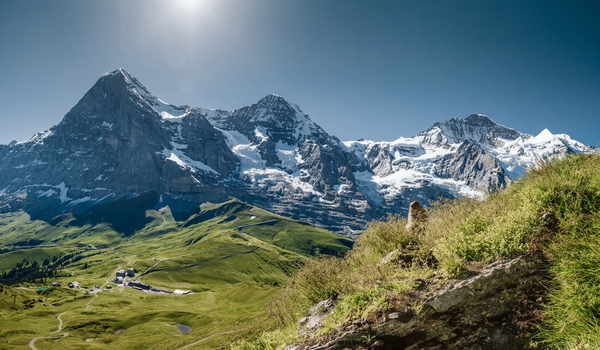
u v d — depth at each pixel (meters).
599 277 5.67
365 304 7.20
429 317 6.68
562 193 7.52
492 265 7.12
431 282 7.29
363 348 6.64
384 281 7.79
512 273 6.82
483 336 6.50
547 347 5.98
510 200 9.18
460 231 8.45
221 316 117.75
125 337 107.94
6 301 159.38
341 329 7.03
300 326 8.41
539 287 6.58
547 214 7.45
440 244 8.04
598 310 5.53
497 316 6.59
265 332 9.41
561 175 8.37
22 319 134.12
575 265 6.03
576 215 7.06
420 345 6.60
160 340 100.69
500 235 7.55
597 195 7.22
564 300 5.92
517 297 6.64
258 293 139.62
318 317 8.24
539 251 6.98
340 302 7.72
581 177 7.82
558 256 6.61
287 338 8.02
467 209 9.82
